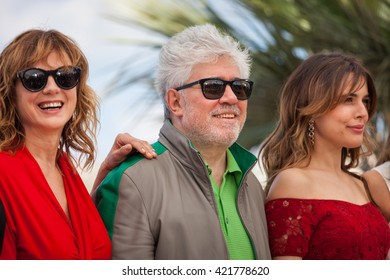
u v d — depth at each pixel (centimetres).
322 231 850
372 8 1930
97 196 825
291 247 847
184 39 845
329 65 893
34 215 743
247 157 855
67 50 787
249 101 2020
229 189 854
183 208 802
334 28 1955
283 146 929
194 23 2078
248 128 2027
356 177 959
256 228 842
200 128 827
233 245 820
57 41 783
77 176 812
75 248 757
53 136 786
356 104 891
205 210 808
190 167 821
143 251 780
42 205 750
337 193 884
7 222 732
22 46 770
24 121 782
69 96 783
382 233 884
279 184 884
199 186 820
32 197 747
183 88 835
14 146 771
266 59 2017
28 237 736
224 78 830
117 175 805
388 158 1016
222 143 831
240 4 2017
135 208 790
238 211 838
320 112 887
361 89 891
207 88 825
